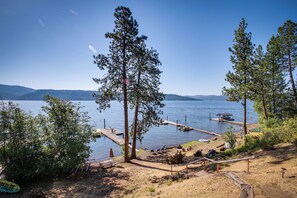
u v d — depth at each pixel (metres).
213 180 8.09
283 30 25.19
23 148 12.40
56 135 13.93
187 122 61.38
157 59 18.77
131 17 17.52
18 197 10.15
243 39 22.84
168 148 25.75
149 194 8.88
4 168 12.45
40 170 12.16
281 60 24.83
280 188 6.64
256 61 22.64
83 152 14.30
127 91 18.38
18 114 12.77
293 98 24.84
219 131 44.53
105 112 109.25
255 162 11.01
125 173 13.91
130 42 17.19
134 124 20.02
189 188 7.98
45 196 10.09
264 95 23.55
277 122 21.62
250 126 47.06
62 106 14.41
